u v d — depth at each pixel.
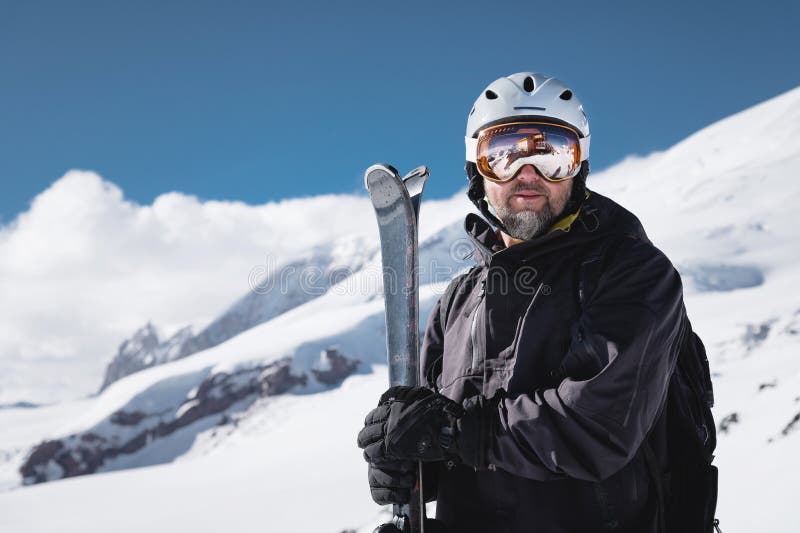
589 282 1.56
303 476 38.53
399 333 1.76
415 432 1.54
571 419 1.41
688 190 179.00
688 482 1.62
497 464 1.50
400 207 1.76
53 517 41.34
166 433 105.25
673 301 1.50
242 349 122.31
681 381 1.69
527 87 1.77
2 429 159.12
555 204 1.71
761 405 11.17
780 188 154.12
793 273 106.50
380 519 17.53
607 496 1.53
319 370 108.44
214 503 35.31
